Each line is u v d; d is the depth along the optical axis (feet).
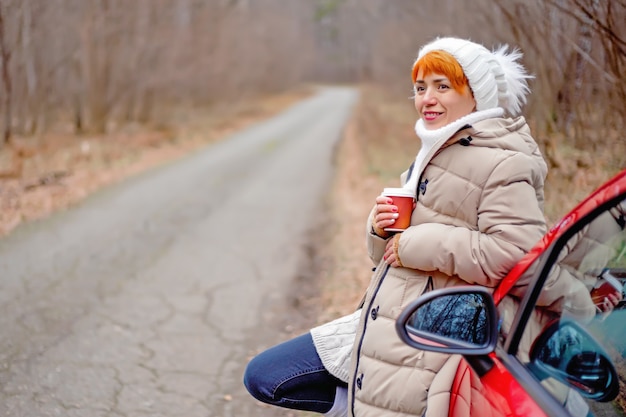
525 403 5.37
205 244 26.94
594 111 16.62
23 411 12.60
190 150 66.08
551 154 17.80
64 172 43.11
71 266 22.68
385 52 78.69
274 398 8.11
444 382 6.49
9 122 46.55
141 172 47.60
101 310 18.52
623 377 5.93
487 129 6.75
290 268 23.76
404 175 7.85
